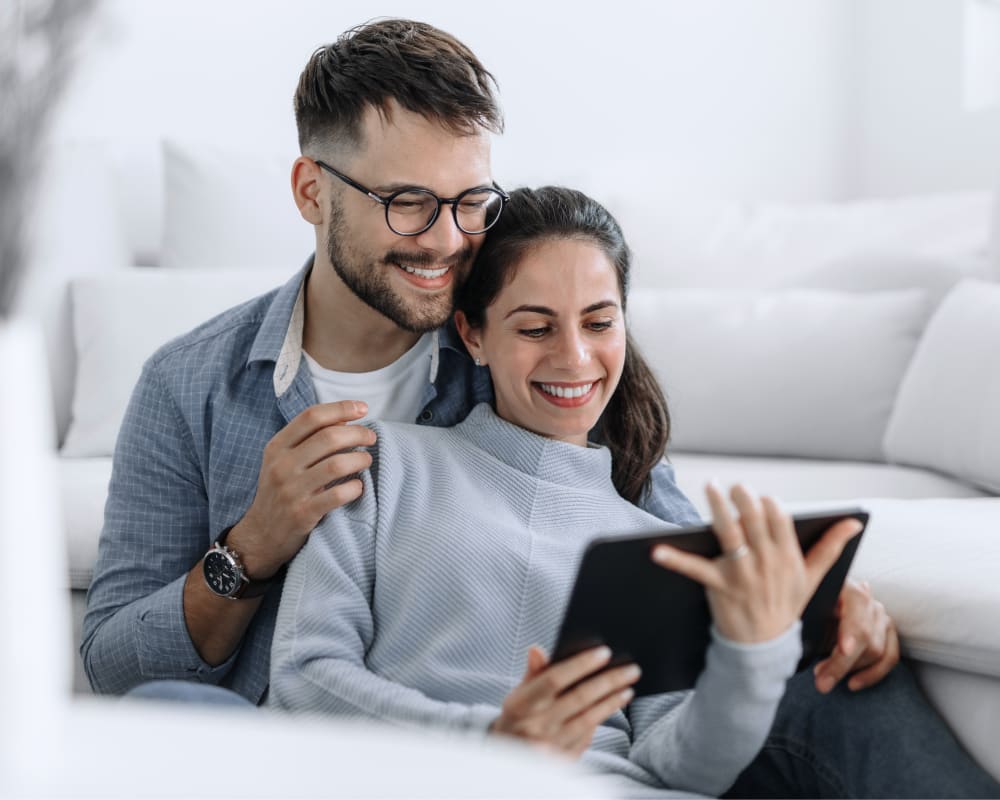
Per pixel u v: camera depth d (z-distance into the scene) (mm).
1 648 654
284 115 2695
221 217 2393
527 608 1220
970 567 1229
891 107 3104
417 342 1494
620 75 2957
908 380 2076
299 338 1462
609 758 1128
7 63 651
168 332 2170
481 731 1021
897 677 1228
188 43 2611
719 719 1040
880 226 2512
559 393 1318
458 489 1284
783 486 1934
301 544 1300
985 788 1146
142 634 1354
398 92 1309
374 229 1333
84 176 2385
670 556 959
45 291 2236
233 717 754
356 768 679
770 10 3100
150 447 1450
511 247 1321
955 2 2914
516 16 2850
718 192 3070
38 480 676
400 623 1199
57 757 680
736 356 2240
